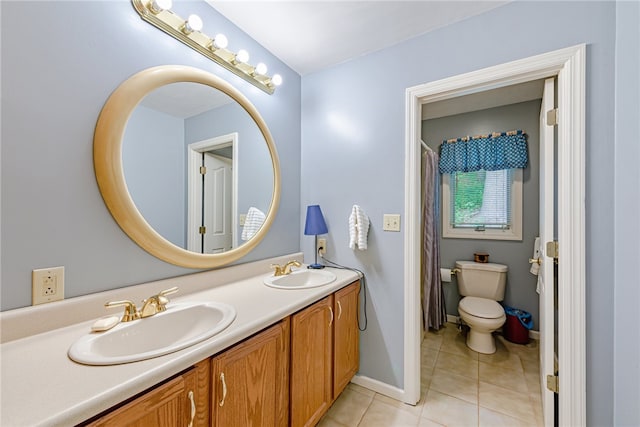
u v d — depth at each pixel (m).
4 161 0.81
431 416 1.53
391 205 1.73
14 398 0.56
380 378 1.76
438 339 2.51
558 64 1.28
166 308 1.07
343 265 1.92
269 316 1.03
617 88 1.15
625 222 1.11
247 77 1.64
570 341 1.25
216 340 0.83
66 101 0.92
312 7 1.43
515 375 1.92
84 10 0.97
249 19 1.52
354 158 1.88
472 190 2.86
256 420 0.99
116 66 1.05
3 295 0.81
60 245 0.91
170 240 1.22
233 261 1.54
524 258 2.60
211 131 1.42
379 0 1.38
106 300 1.00
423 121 3.08
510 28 1.39
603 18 1.19
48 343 0.79
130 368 0.67
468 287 2.65
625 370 1.10
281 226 1.95
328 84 2.00
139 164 1.11
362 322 1.83
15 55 0.82
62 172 0.92
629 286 1.09
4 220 0.81
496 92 2.42
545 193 1.44
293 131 2.06
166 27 1.21
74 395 0.57
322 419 1.51
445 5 1.42
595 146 1.20
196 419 0.79
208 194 1.41
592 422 1.21
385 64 1.76
